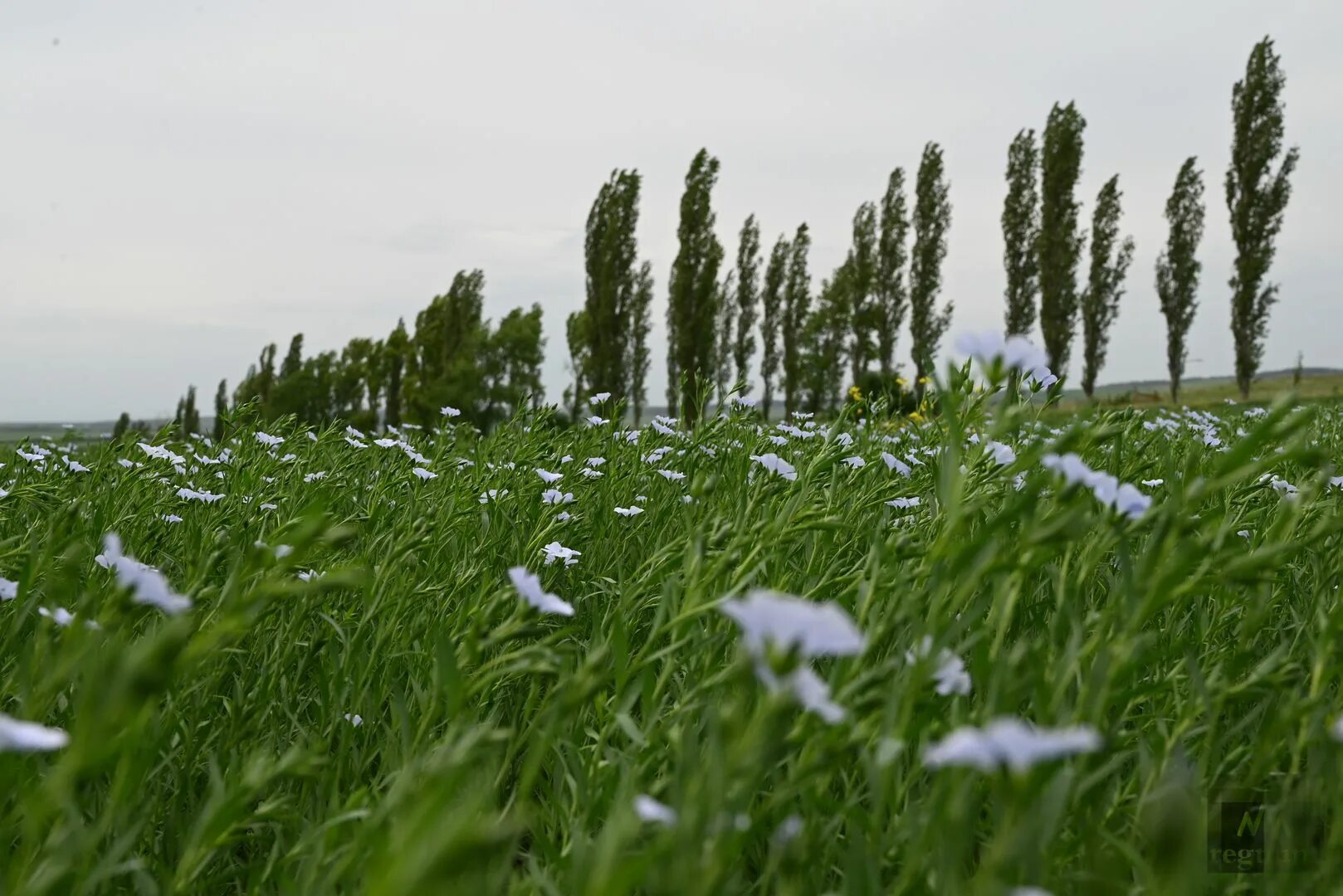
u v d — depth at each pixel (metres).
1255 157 40.62
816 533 3.05
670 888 1.22
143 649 1.23
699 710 2.36
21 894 1.35
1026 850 1.51
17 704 2.56
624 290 44.78
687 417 5.88
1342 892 1.73
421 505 4.01
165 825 2.40
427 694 2.51
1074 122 44.56
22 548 2.81
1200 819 1.91
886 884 1.86
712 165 45.47
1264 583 2.15
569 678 2.04
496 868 1.88
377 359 72.06
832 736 1.61
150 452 4.34
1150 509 1.97
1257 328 40.66
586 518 4.07
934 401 3.80
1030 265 47.06
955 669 1.82
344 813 1.79
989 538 1.81
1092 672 1.89
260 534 3.30
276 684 2.92
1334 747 1.99
